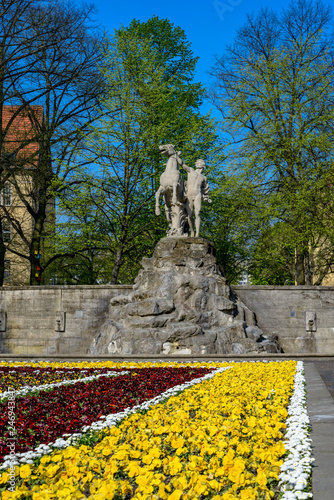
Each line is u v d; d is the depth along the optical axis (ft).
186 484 13.76
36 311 76.18
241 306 68.33
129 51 94.94
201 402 27.27
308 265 94.89
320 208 88.22
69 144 92.58
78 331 74.33
